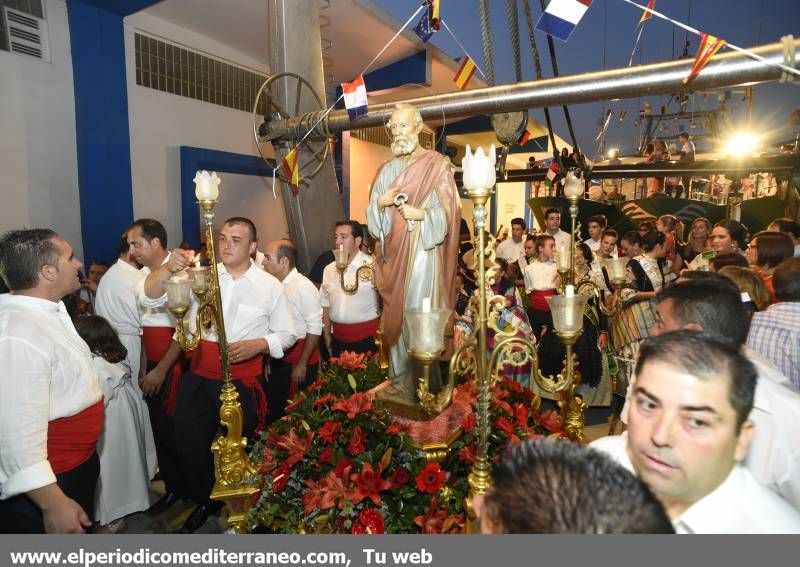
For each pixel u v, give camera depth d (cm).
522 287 519
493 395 197
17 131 405
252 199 631
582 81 260
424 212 190
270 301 262
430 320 125
